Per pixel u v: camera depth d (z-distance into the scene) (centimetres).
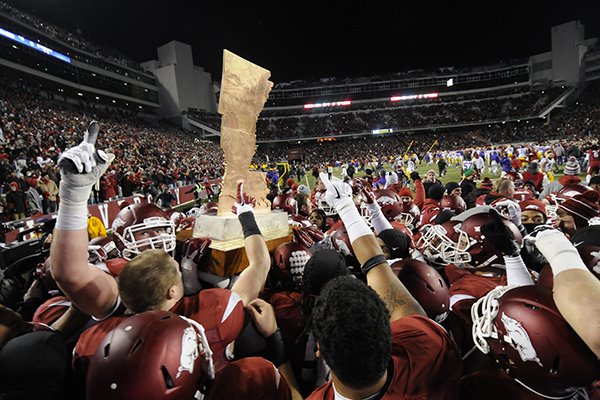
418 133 7144
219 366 162
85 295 161
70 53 4266
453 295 225
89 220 518
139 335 120
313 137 7025
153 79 5825
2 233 659
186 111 5969
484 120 6619
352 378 95
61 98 4062
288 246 251
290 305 224
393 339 122
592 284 111
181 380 119
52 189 1206
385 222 263
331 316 96
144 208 247
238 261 244
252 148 333
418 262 198
